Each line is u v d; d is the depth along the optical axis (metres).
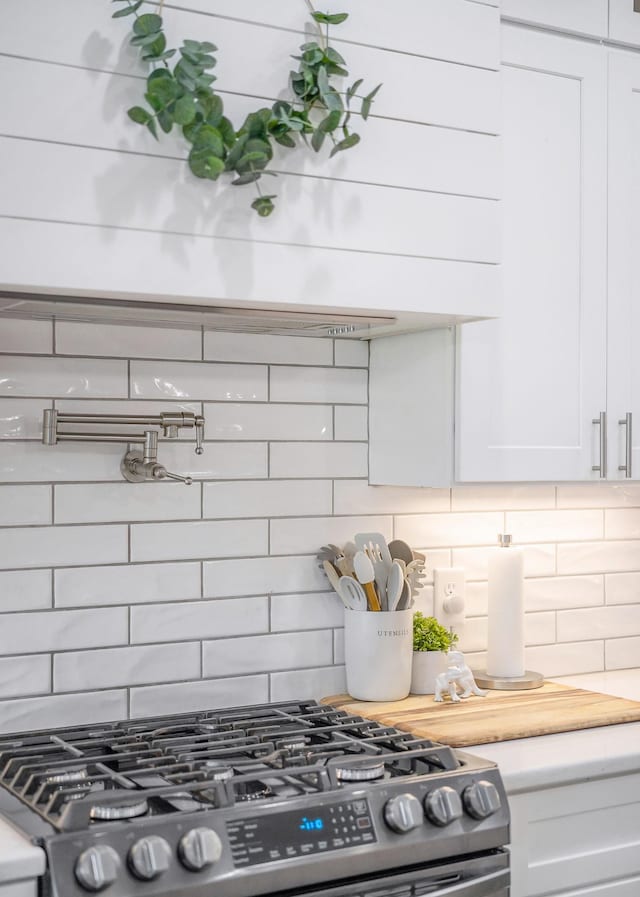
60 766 1.80
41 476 2.16
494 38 2.19
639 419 2.48
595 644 2.87
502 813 1.88
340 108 1.92
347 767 1.84
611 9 2.45
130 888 1.55
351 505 2.52
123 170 1.79
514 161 2.30
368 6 2.03
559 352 2.36
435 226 2.10
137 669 2.25
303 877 1.67
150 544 2.27
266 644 2.40
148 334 2.27
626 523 2.93
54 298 1.81
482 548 2.70
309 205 1.96
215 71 1.88
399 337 2.42
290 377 2.44
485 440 2.27
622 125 2.46
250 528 2.39
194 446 2.32
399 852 1.76
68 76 1.74
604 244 2.43
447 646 2.50
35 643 2.15
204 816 1.63
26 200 1.71
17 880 1.51
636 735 2.21
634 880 2.12
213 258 1.87
